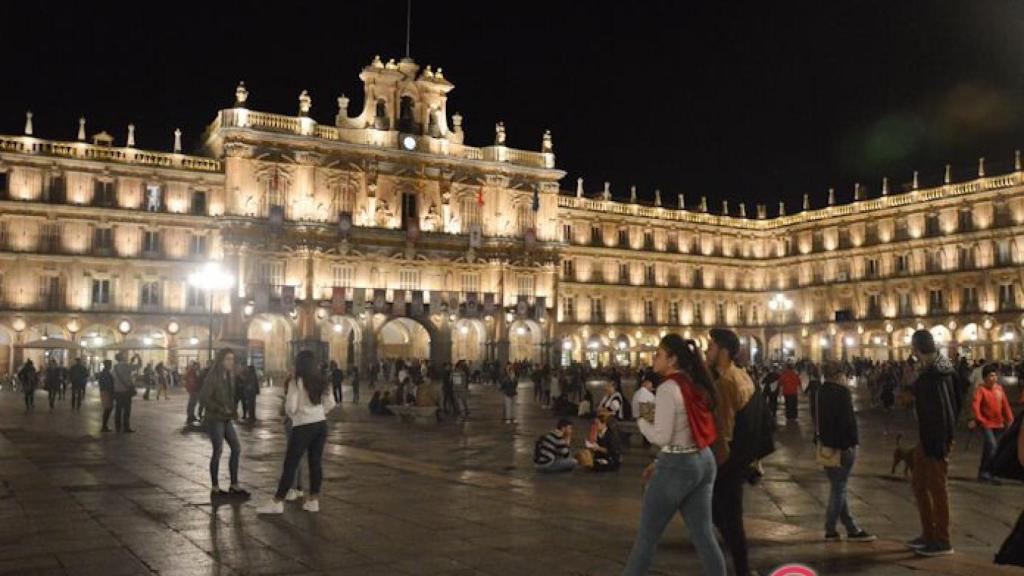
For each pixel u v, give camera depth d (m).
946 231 99.44
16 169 79.25
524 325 98.19
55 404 49.91
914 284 101.75
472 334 97.38
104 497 17.56
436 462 25.12
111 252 82.31
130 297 82.50
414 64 94.12
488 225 96.38
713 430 9.77
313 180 87.56
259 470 22.00
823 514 17.33
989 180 95.81
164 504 16.77
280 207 84.19
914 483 13.24
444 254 92.94
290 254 86.06
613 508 16.62
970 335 96.38
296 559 12.44
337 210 88.94
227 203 84.06
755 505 18.30
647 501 9.67
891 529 15.71
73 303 80.44
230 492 17.67
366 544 13.37
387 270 90.62
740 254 119.69
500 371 85.38
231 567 11.98
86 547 13.15
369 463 23.69
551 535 14.01
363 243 88.88
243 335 82.50
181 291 84.06
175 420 38.03
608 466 22.78
